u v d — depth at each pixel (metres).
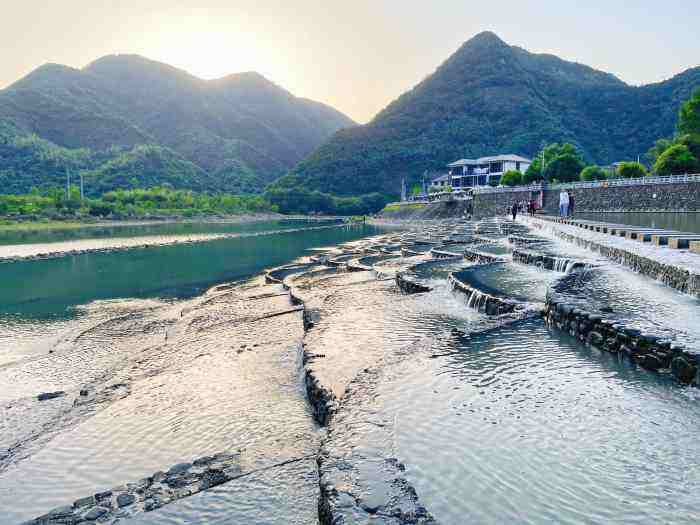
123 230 103.62
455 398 9.62
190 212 151.12
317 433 9.88
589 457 7.36
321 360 12.88
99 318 26.22
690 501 6.27
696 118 65.81
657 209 59.09
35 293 33.81
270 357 15.52
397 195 184.88
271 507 7.43
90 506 7.67
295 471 8.42
